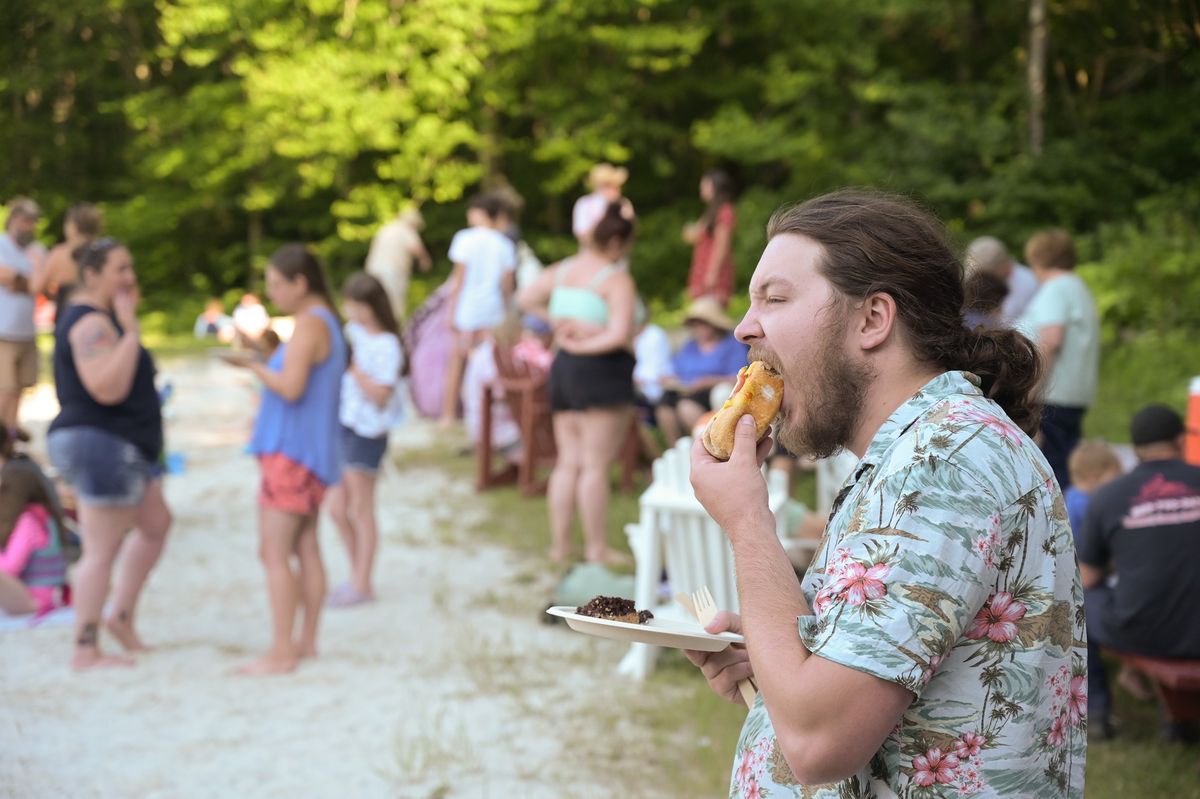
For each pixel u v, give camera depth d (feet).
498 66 83.82
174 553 27.91
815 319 5.93
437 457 38.73
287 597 19.99
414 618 22.99
